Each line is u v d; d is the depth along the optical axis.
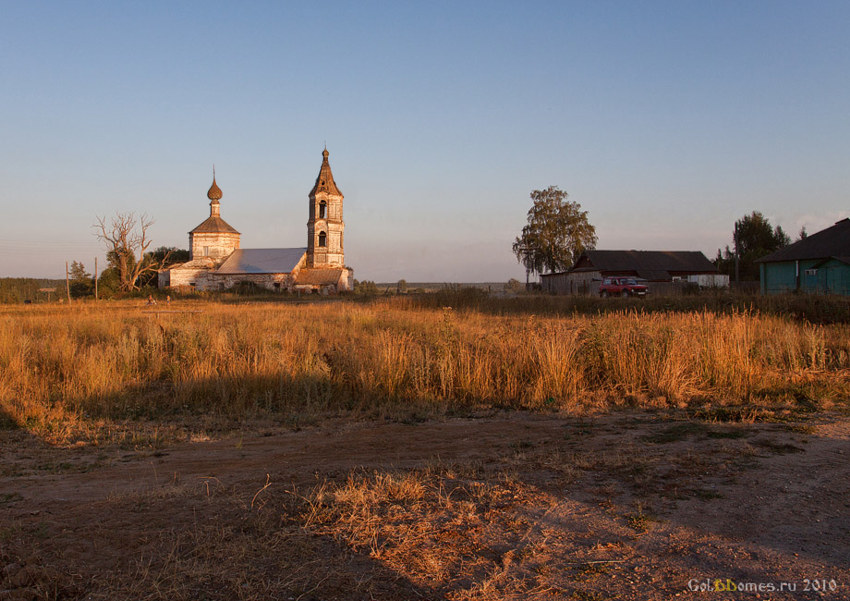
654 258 55.81
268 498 5.88
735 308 23.59
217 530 5.06
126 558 4.57
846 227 38.72
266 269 73.50
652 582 4.09
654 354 11.92
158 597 3.97
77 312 34.34
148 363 14.41
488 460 7.18
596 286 50.78
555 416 9.94
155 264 81.75
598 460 6.88
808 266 38.31
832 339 16.12
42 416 10.13
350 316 24.72
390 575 4.26
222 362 13.41
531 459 7.09
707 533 4.81
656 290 43.91
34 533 5.06
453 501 5.68
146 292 69.50
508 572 4.28
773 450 7.02
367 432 9.25
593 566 4.33
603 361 12.36
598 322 15.26
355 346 15.01
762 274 41.66
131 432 9.49
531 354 12.55
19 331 19.05
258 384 12.03
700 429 8.21
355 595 3.99
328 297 60.66
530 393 11.26
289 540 4.84
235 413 10.80
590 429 8.72
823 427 8.10
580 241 71.19
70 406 11.20
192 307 42.22
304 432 9.43
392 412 10.63
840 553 4.38
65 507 5.75
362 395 11.64
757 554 4.42
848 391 10.66
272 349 13.82
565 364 11.86
